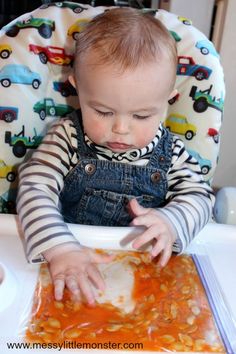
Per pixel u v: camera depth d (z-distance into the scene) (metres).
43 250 0.53
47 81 0.75
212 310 0.47
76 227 0.61
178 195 0.69
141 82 0.57
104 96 0.58
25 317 0.44
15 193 0.74
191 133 0.77
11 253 0.56
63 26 0.74
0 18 1.23
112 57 0.57
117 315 0.45
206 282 0.52
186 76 0.76
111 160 0.72
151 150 0.72
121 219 0.76
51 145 0.71
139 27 0.60
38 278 0.51
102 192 0.74
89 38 0.60
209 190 0.72
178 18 0.79
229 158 1.41
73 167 0.72
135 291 0.50
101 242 0.60
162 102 0.61
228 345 0.41
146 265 0.55
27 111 0.71
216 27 1.26
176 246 0.58
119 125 0.60
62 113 0.78
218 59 0.78
